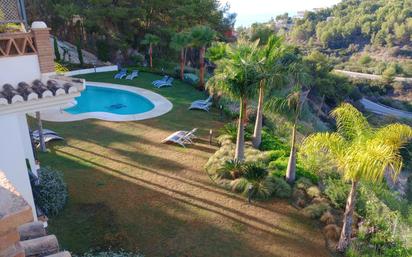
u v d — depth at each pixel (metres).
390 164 9.10
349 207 10.82
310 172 16.08
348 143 10.86
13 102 6.25
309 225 12.59
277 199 14.20
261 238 11.76
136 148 18.77
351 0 176.25
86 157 17.47
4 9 6.59
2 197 2.17
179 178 15.53
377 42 136.12
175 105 27.28
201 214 12.92
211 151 18.61
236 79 15.33
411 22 128.62
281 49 16.83
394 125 10.40
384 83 94.69
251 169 15.39
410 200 21.66
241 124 16.27
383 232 12.05
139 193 14.15
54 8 43.72
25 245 3.48
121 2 46.44
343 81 62.03
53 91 6.63
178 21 48.78
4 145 6.72
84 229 11.66
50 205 12.30
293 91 14.84
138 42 50.34
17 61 6.73
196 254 10.81
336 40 146.50
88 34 48.34
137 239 11.34
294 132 14.74
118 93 32.47
